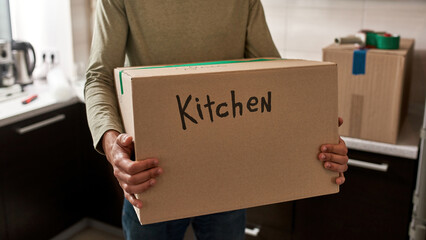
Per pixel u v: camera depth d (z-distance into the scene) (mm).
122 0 1215
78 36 2707
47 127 2250
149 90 902
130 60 1300
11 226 2162
